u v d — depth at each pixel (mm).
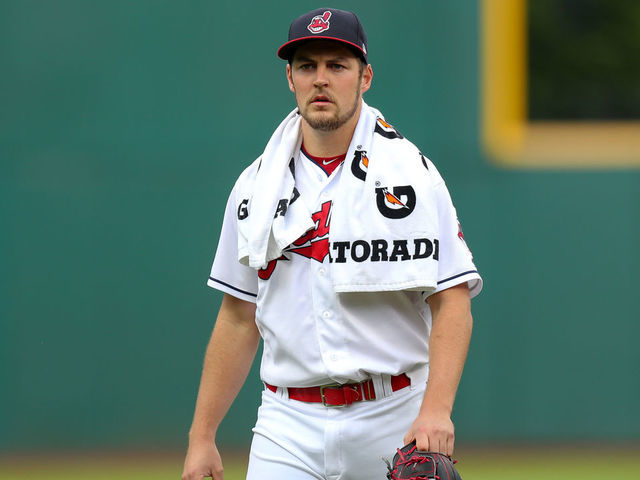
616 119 34750
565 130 34312
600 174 33281
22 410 32469
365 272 11883
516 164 33188
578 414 32969
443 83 33062
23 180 32688
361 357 12086
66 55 32719
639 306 33062
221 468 13312
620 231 33188
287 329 12328
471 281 12180
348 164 12172
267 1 32688
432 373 11758
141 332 32562
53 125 32719
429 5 32906
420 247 11891
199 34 32719
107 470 29297
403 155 12172
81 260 32656
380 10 32906
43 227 32688
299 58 12062
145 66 32781
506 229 33188
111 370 32531
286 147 12547
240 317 13523
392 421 12266
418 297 12438
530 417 32906
